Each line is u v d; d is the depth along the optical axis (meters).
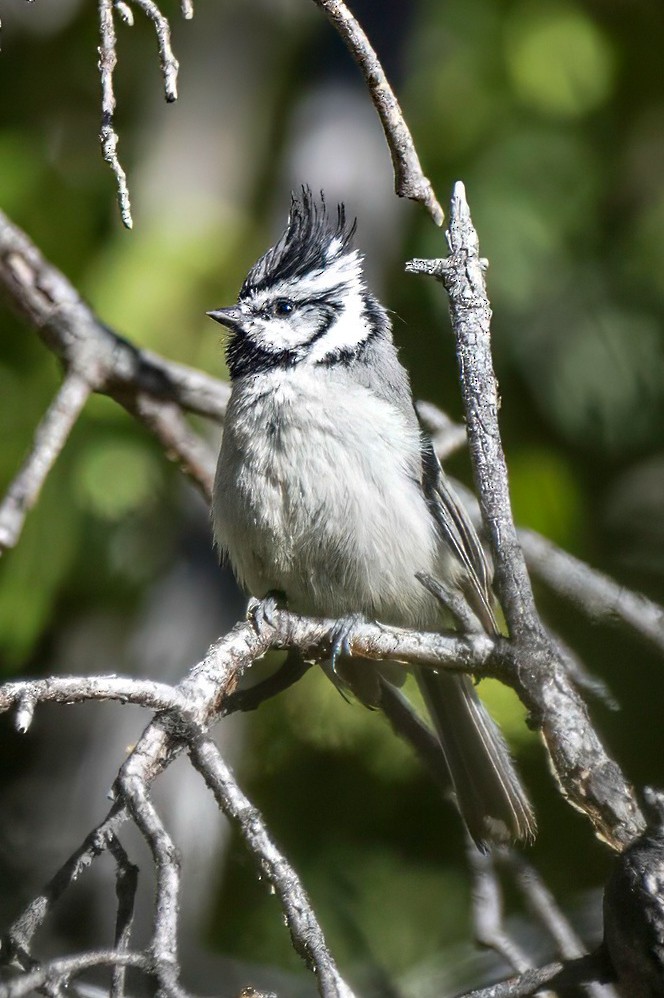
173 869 4.27
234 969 8.81
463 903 10.34
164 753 4.89
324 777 10.85
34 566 10.45
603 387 11.95
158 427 8.50
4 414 10.71
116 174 5.03
